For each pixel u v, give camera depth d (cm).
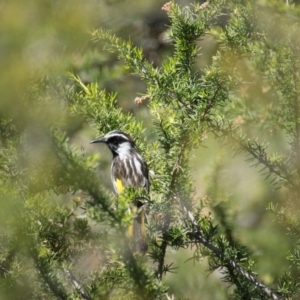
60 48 968
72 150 724
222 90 977
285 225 977
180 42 1029
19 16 882
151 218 1005
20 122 796
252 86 995
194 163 1242
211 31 1015
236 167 1591
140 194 973
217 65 974
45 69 913
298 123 940
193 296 1515
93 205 698
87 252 945
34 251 823
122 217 699
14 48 873
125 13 1833
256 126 977
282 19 896
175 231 931
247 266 962
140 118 1559
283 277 949
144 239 939
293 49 911
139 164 1157
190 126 962
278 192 1592
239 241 1050
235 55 962
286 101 941
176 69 1043
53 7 935
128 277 751
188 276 1547
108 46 1069
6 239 848
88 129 1547
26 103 800
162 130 979
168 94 1027
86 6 998
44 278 838
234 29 968
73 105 1041
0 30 869
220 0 1016
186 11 1062
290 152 971
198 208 986
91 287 894
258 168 1596
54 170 773
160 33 1973
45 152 745
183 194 972
